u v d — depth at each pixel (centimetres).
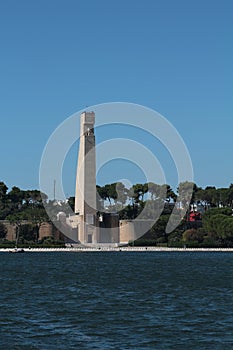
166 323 8819
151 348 7300
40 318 9225
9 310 10012
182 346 7406
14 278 16650
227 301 11175
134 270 19838
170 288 13650
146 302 11025
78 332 8181
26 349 7219
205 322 8888
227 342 7606
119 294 12381
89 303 10894
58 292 12812
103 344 7488
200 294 12388
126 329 8388
